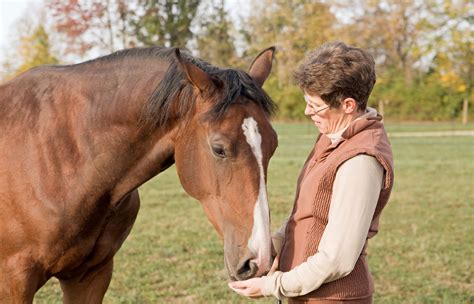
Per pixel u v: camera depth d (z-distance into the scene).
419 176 11.45
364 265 2.20
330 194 2.10
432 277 5.16
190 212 7.94
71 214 2.79
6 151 2.84
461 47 33.28
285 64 34.31
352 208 1.99
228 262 2.38
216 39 18.64
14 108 2.94
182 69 2.47
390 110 33.50
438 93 32.94
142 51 2.87
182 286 4.89
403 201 8.80
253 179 2.35
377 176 2.02
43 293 4.76
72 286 3.16
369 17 36.28
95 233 2.91
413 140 20.16
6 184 2.81
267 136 2.41
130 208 3.10
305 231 2.16
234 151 2.36
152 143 2.76
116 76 2.84
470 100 32.44
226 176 2.38
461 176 11.46
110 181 2.84
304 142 19.30
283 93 32.41
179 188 10.03
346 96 2.08
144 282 4.96
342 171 2.04
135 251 5.91
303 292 2.09
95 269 3.12
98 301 3.23
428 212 8.00
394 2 36.09
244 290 2.24
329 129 2.19
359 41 36.00
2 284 2.87
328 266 2.00
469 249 6.07
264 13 35.31
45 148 2.81
